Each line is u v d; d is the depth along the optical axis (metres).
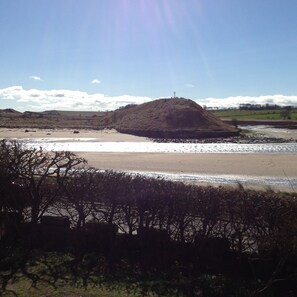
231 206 12.94
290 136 113.62
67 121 195.75
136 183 14.24
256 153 66.75
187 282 12.23
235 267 12.98
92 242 14.89
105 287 11.88
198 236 13.48
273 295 11.35
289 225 11.70
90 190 14.80
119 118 162.00
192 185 14.20
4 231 15.74
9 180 15.57
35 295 11.29
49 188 15.95
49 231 15.48
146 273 12.92
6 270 13.06
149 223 14.49
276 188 34.31
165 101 148.50
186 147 82.00
